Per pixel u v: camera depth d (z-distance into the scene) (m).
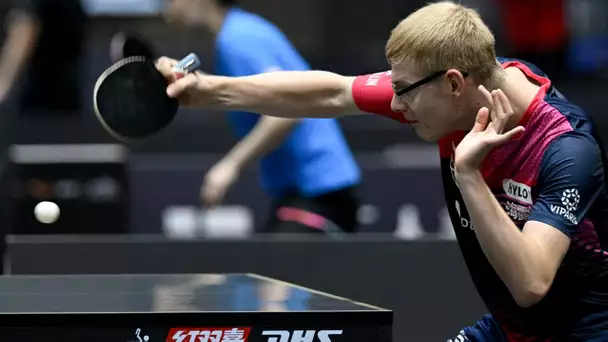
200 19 13.71
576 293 7.75
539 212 7.41
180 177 17.28
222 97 8.71
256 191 17.16
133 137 8.38
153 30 23.77
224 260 12.74
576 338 7.82
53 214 10.89
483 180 7.27
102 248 12.66
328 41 26.50
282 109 8.80
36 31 20.17
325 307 6.90
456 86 7.46
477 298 12.60
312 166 13.57
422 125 7.71
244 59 13.28
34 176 15.05
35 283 8.34
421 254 12.66
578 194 7.35
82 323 6.53
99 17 23.48
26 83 20.23
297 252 12.73
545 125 7.52
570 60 23.66
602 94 22.16
